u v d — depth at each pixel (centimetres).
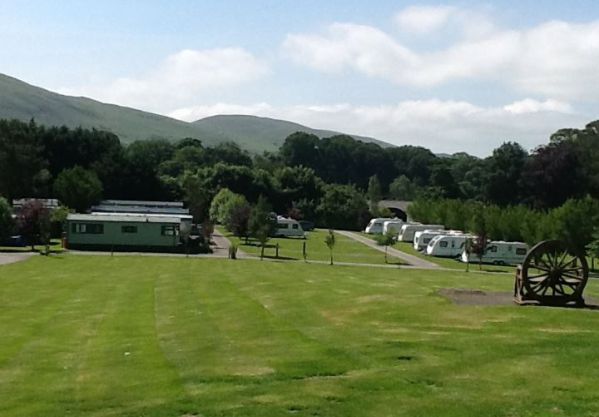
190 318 2744
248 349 2039
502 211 8694
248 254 7238
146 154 15350
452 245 7900
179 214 9162
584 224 6906
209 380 1669
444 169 15088
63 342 2317
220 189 11875
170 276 4541
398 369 1736
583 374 1680
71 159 11819
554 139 13750
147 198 11438
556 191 12081
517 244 7356
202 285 3925
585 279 2781
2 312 3038
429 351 1942
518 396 1499
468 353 1911
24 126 12169
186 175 12281
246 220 8888
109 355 2055
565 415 1378
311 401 1470
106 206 9700
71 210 9056
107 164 11362
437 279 4728
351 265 6366
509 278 5209
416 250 8506
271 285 3834
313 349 1997
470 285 4125
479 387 1570
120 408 1460
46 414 1434
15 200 9806
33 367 1914
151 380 1692
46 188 10869
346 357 1878
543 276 2819
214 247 8031
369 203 13700
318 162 19688
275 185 13225
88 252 6944
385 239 7900
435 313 2588
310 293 3381
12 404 1527
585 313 2550
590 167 12206
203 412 1409
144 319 2794
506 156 13088
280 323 2505
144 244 7419
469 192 15438
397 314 2589
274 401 1474
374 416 1372
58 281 4275
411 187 17312
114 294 3653
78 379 1750
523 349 1953
